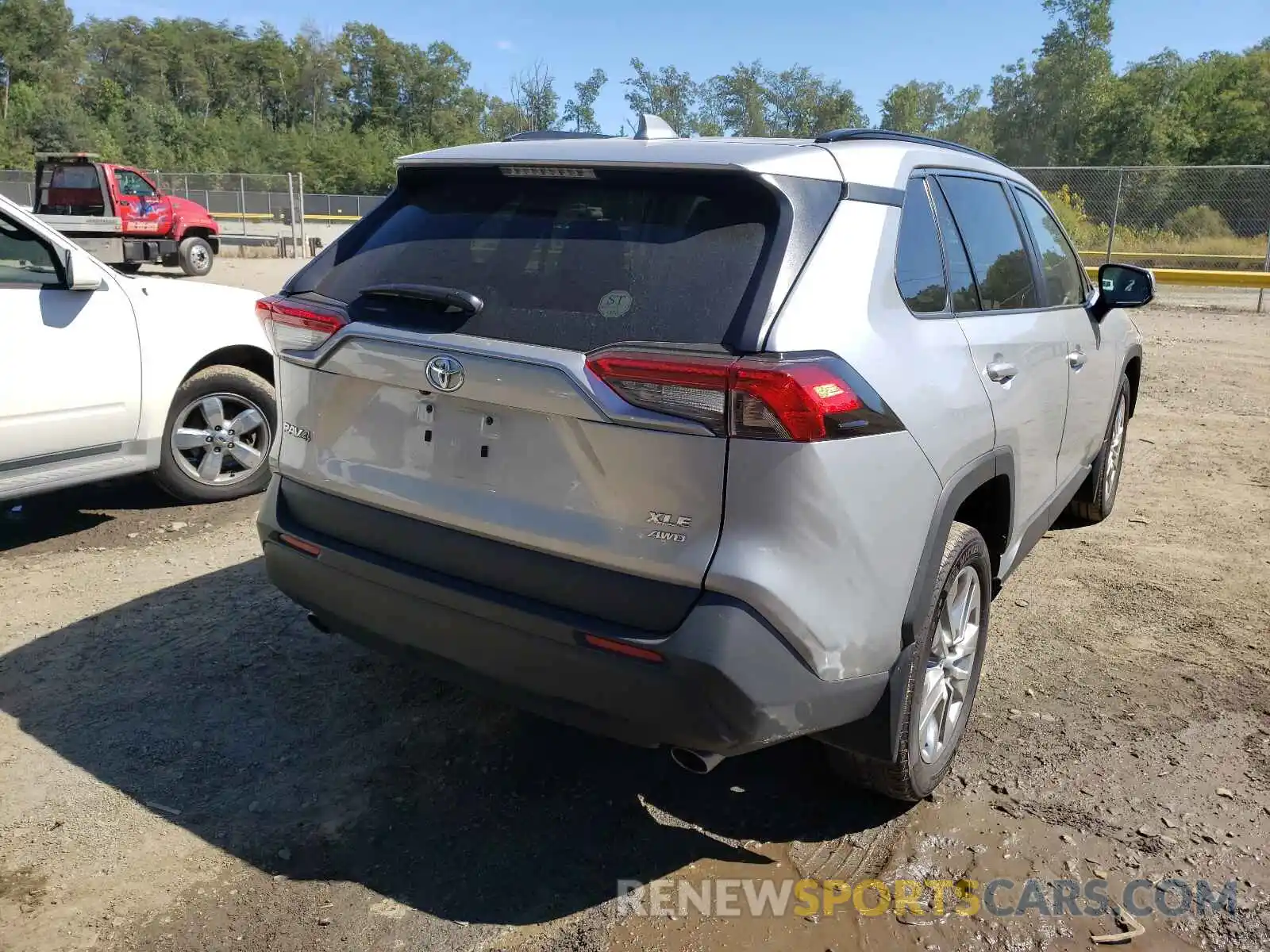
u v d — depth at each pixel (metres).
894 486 2.39
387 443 2.61
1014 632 4.05
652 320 2.24
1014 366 3.18
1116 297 4.30
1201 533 5.25
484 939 2.38
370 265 2.76
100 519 5.30
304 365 2.76
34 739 3.20
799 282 2.24
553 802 2.92
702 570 2.15
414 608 2.54
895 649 2.47
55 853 2.66
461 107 107.75
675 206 2.41
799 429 2.11
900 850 2.72
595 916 2.46
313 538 2.78
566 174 2.55
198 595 4.31
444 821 2.83
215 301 5.44
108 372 4.81
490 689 2.50
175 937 2.37
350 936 2.38
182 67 113.38
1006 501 3.24
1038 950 2.36
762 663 2.17
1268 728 3.33
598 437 2.21
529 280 2.44
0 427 4.41
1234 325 14.43
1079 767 3.09
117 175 19.03
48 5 92.12
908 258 2.71
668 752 3.19
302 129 96.94
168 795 2.92
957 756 3.15
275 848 2.70
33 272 4.57
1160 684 3.63
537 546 2.34
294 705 3.44
